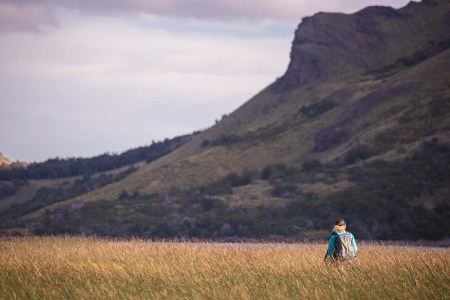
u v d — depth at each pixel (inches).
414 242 3563.0
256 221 4279.0
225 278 729.6
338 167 5644.7
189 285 694.5
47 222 5305.1
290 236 4028.1
